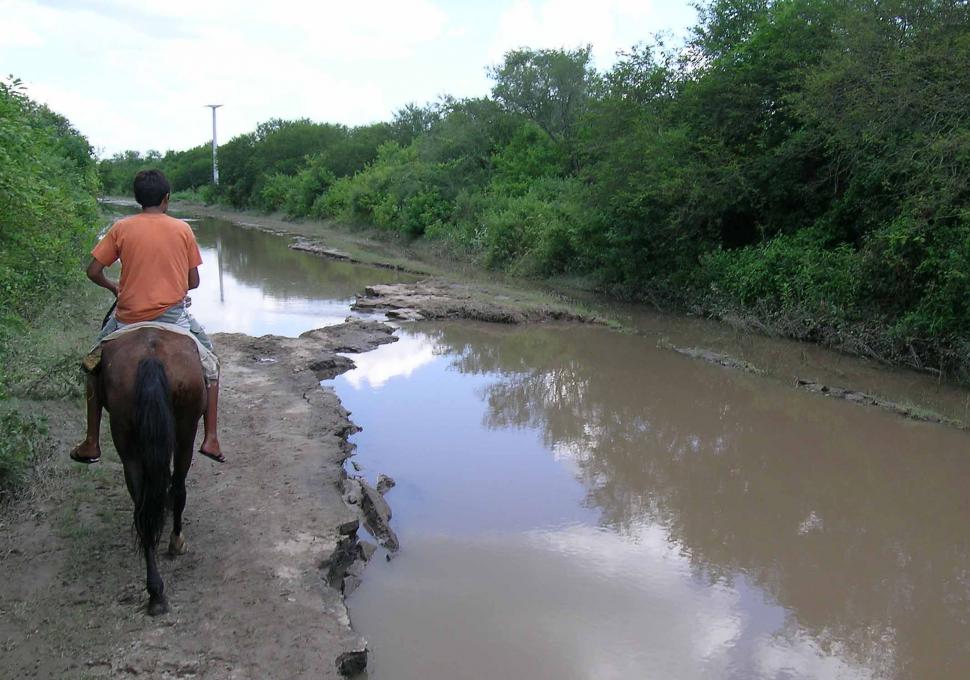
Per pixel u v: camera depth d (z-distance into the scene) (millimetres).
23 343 9383
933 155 12594
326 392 10492
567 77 36094
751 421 10430
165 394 4789
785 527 7320
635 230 19359
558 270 23719
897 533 7219
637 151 19000
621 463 8906
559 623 5574
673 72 20953
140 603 5086
